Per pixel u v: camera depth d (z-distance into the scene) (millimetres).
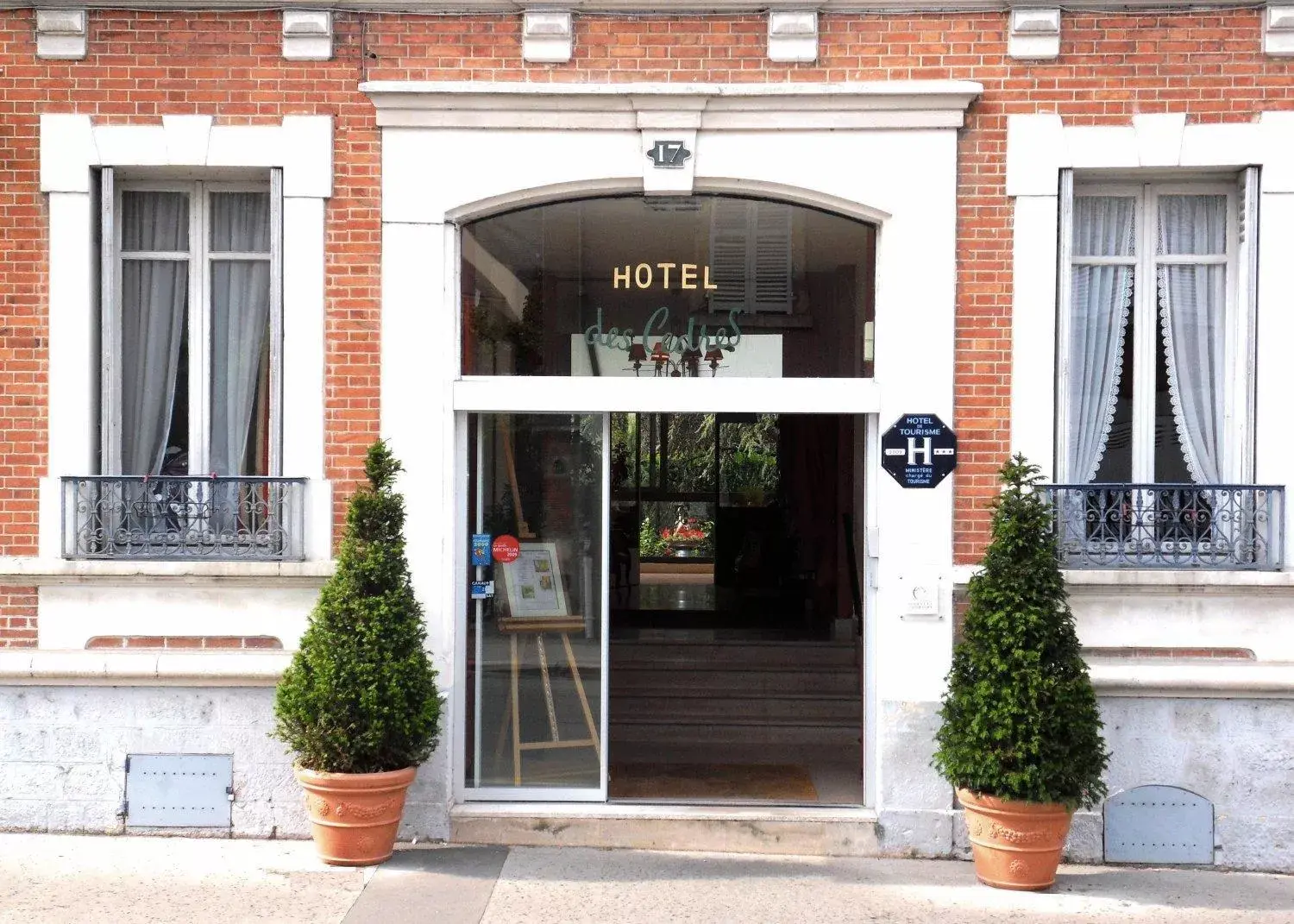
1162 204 7398
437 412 7223
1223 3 7043
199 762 7191
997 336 7133
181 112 7219
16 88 7215
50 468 7203
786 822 7164
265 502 7246
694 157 7191
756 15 7191
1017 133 7098
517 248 7508
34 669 7086
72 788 7191
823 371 7473
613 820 7211
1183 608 7055
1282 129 7039
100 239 7355
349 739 6488
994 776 6383
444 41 7238
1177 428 7375
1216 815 7000
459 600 7402
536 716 7531
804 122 7145
